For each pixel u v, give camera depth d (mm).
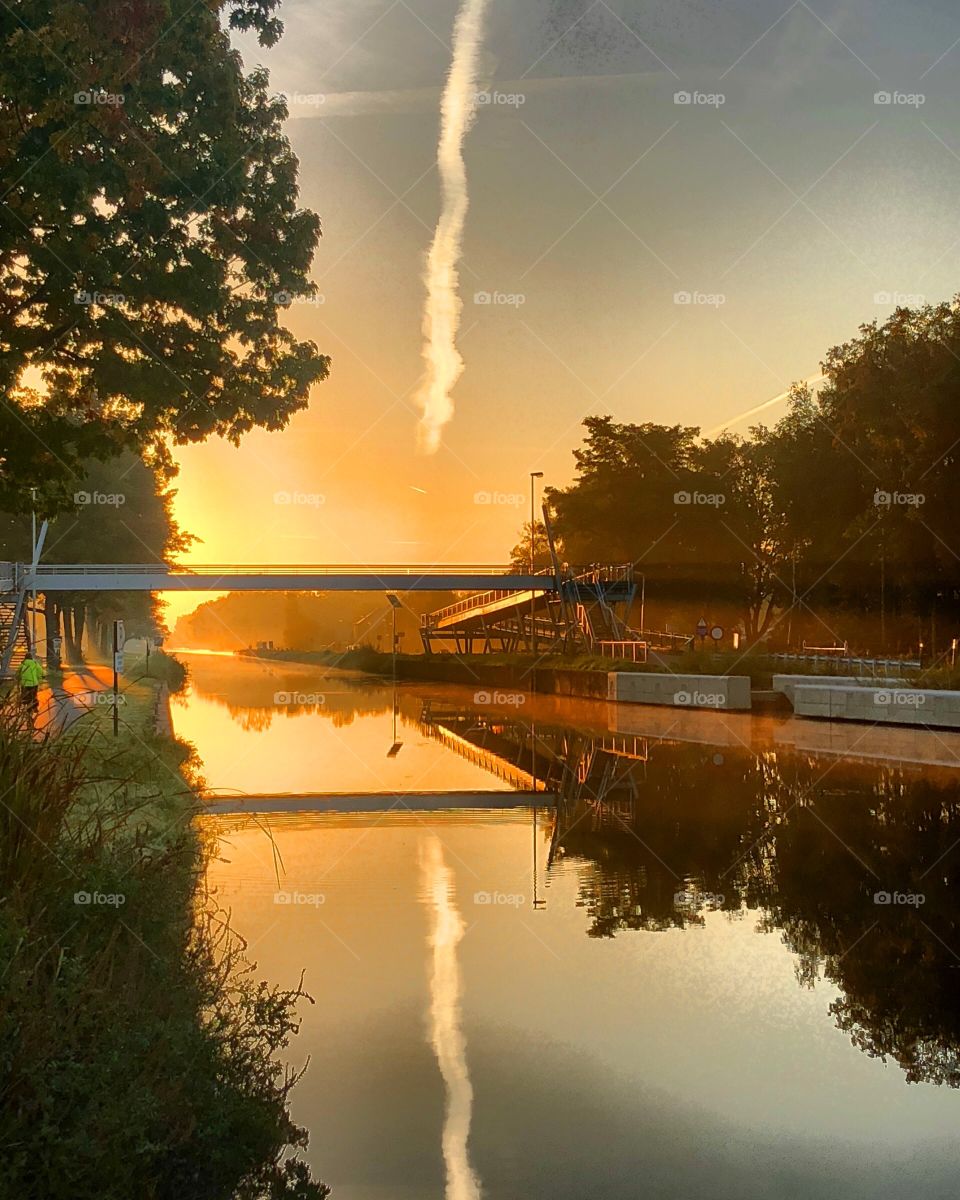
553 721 41719
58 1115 4898
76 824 7910
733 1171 6258
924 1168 6324
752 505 70750
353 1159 6309
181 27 19938
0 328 20531
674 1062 7840
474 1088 7359
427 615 96625
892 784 21531
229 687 73500
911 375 44562
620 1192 5996
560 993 9289
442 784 23281
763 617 80688
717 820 17938
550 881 13531
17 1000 5004
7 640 43688
